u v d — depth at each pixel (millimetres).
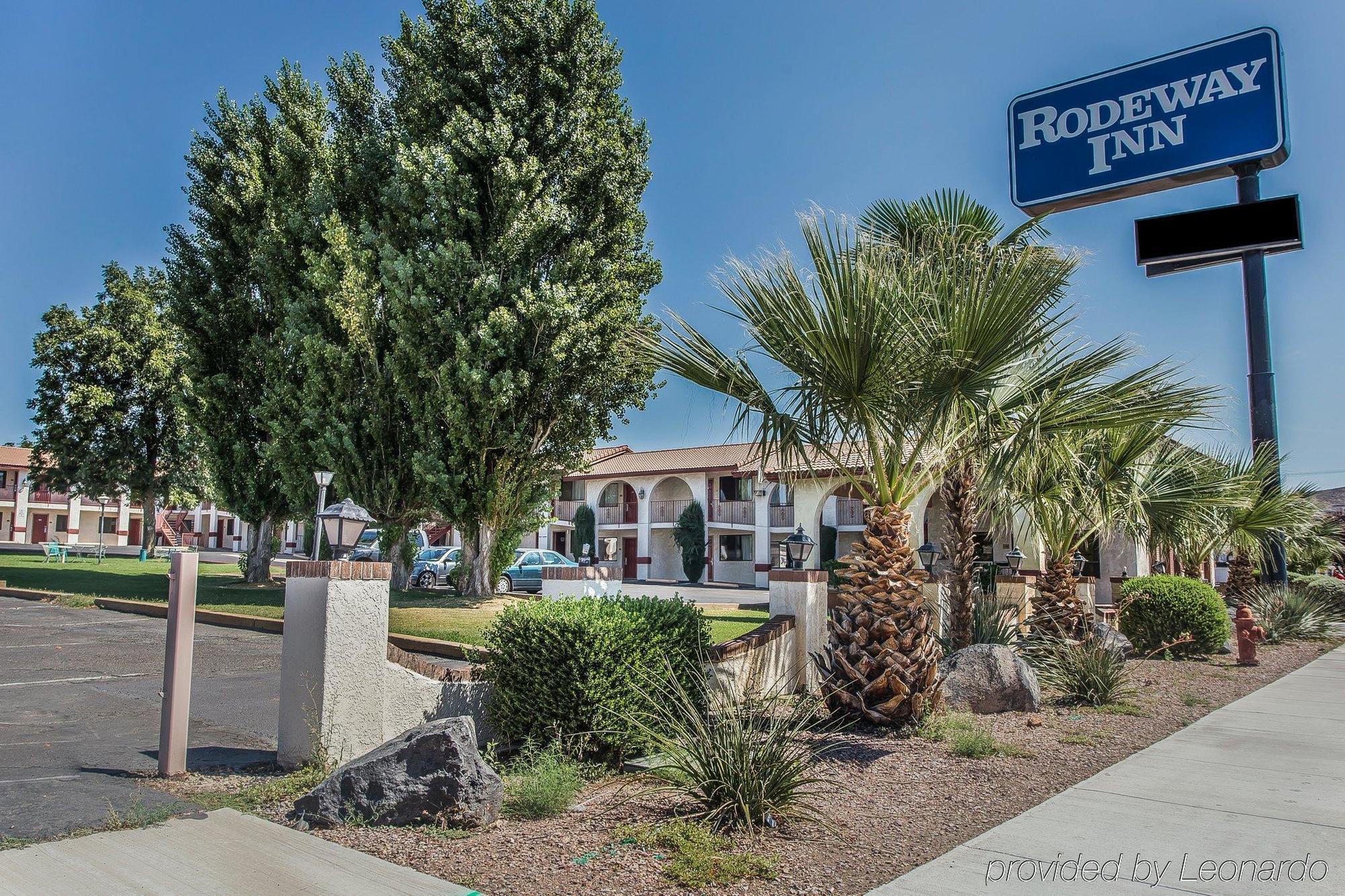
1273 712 8797
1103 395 7496
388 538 21609
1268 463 14242
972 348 6719
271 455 20344
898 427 7207
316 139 22719
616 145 19094
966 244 7617
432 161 18094
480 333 17281
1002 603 12359
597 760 6293
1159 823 5023
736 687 7766
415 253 18406
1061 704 9023
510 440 18328
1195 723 8156
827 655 7754
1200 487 12828
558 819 5004
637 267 19906
